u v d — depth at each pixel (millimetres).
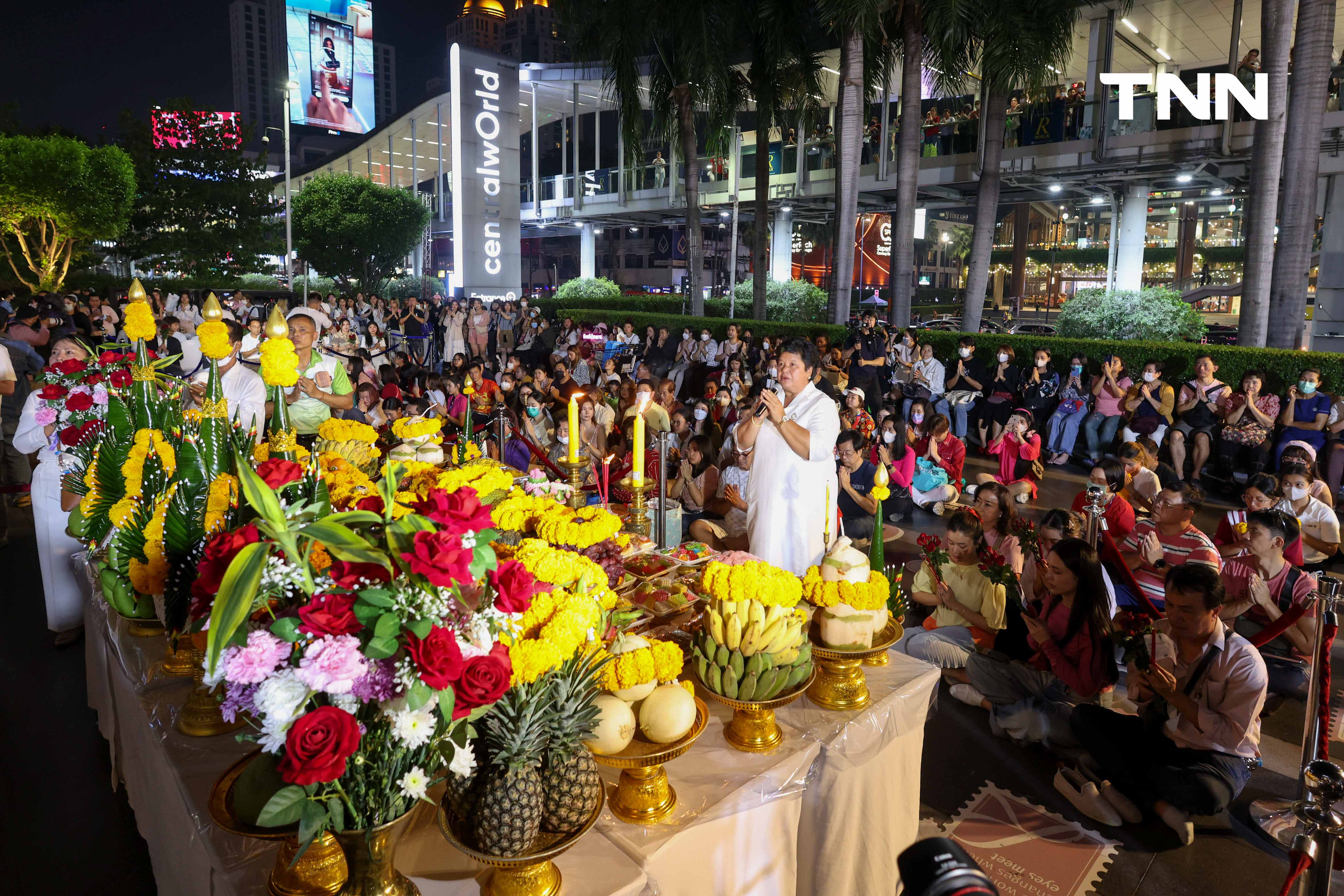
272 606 1370
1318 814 2309
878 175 19844
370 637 1318
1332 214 14086
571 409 3301
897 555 6559
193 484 2211
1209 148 14430
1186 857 3043
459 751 1442
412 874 1729
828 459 3373
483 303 20766
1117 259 19438
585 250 31062
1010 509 4730
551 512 2592
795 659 2137
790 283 22312
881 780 2471
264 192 33406
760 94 17125
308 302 12320
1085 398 10047
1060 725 3602
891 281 14914
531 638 1659
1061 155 16344
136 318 2865
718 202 24938
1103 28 15383
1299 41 10133
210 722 2131
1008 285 40062
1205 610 3072
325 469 2496
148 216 31156
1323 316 14414
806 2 15758
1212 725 3092
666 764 2123
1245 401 8609
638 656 1924
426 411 6730
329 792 1355
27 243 26984
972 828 3186
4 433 7676
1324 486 5586
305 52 108875
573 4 17172
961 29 13070
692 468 6309
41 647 4617
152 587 2223
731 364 11703
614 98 18844
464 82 25719
